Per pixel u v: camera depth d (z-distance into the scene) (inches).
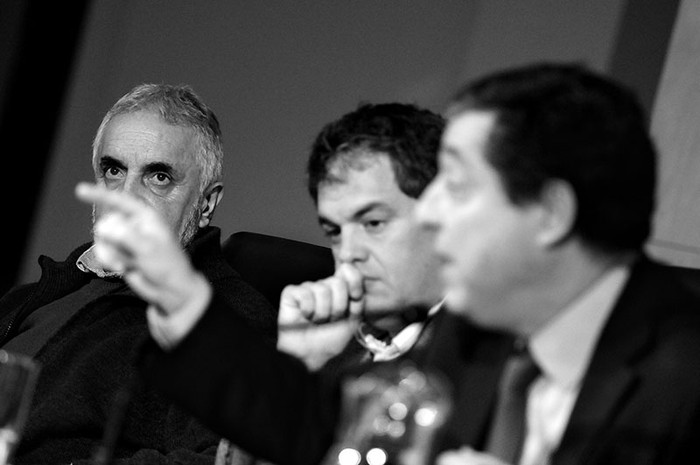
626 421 117.3
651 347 119.5
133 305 233.5
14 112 390.9
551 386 124.0
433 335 150.8
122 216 125.2
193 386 129.7
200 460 199.0
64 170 387.2
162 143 237.3
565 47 312.3
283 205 354.3
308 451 136.1
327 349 156.7
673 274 126.0
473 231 113.6
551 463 118.0
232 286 238.2
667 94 294.8
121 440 217.6
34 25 389.4
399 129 159.5
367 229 159.8
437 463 123.3
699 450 118.4
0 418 131.7
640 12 303.7
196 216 243.1
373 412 112.3
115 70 382.6
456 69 333.7
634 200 114.2
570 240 113.7
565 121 112.7
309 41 356.2
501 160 112.5
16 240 386.6
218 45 367.2
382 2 347.9
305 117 354.3
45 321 237.3
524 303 117.0
